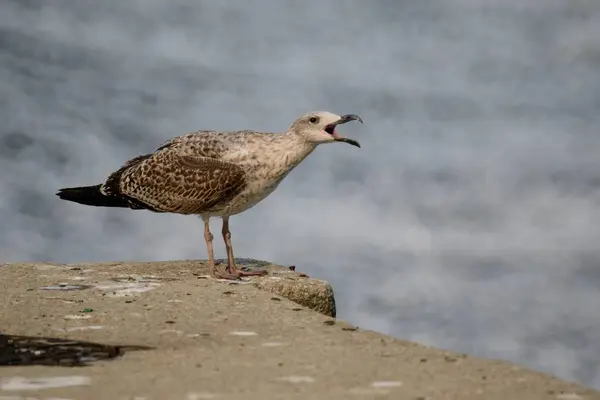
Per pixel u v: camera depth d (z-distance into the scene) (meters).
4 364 7.59
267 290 10.56
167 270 11.34
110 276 10.88
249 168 11.03
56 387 7.01
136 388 7.00
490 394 7.02
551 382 7.32
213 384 7.12
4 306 9.39
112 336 8.41
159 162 11.32
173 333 8.53
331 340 8.35
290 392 6.96
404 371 7.50
